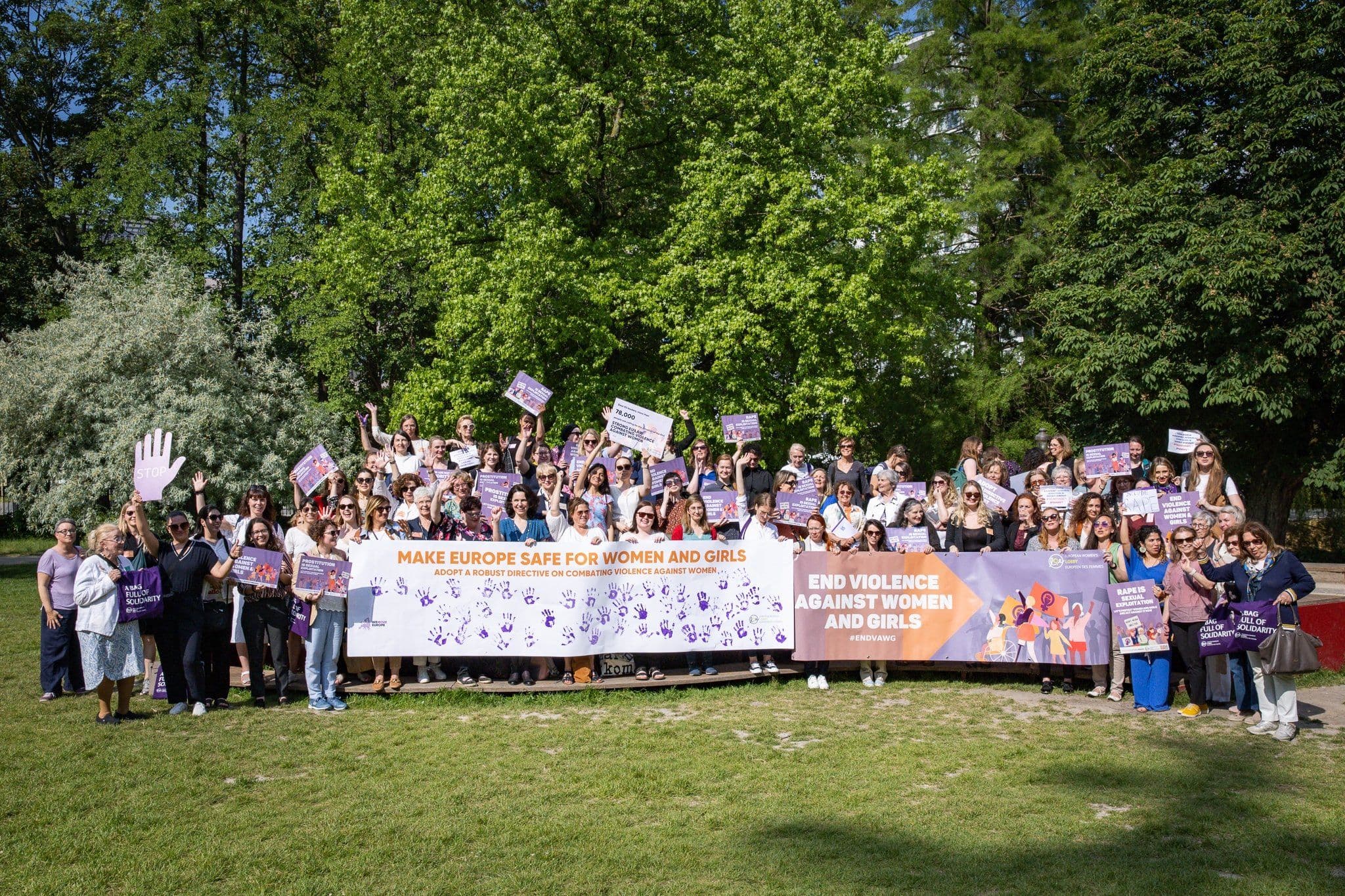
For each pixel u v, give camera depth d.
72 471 25.09
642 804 7.25
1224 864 6.20
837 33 25.09
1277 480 26.97
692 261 22.78
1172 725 9.70
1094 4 32.19
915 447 31.05
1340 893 5.80
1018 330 32.56
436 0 25.61
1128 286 24.56
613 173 25.22
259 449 25.38
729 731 9.28
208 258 30.73
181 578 10.05
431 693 10.68
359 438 28.80
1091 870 6.06
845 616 11.42
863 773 7.95
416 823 6.85
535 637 10.78
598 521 11.51
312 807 7.21
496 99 22.70
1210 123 25.03
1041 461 15.13
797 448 13.79
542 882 5.87
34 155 41.06
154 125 31.06
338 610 10.42
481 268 22.69
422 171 27.39
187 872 6.04
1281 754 8.66
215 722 9.70
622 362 26.00
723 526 12.22
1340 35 23.14
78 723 9.64
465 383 22.69
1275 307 22.64
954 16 32.91
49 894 5.77
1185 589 10.30
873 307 22.77
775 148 23.11
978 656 11.42
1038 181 32.31
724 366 21.61
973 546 11.97
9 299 38.47
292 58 33.16
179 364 25.33
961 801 7.29
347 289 25.70
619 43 23.88
